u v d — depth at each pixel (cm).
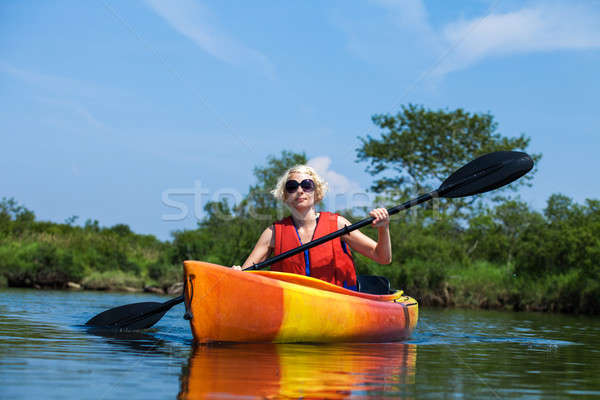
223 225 1783
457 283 1484
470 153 2642
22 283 1662
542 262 1479
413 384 238
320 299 382
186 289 347
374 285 525
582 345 450
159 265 1852
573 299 1291
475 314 991
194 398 198
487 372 280
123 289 1728
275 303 364
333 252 433
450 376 262
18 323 443
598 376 281
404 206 445
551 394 230
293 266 427
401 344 399
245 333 356
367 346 376
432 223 1908
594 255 1348
